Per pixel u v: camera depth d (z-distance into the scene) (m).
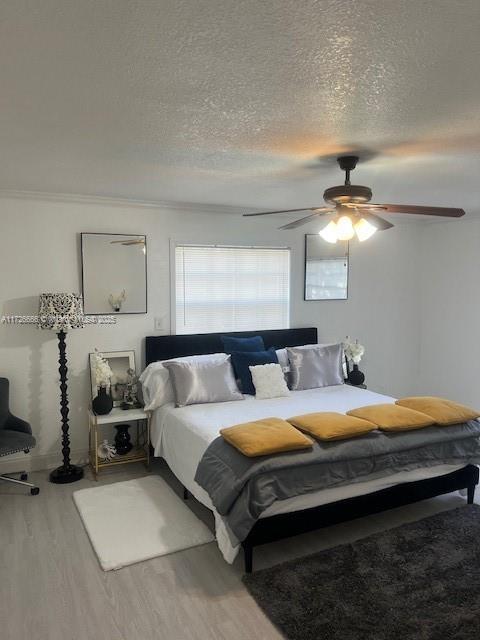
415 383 5.91
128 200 4.10
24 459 3.99
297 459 2.60
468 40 1.41
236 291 4.75
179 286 4.50
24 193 3.77
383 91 1.78
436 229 5.65
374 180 3.36
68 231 4.03
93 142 2.41
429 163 2.87
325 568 2.59
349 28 1.34
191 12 1.26
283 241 4.92
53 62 1.54
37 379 3.99
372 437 2.89
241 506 2.47
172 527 3.06
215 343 4.56
